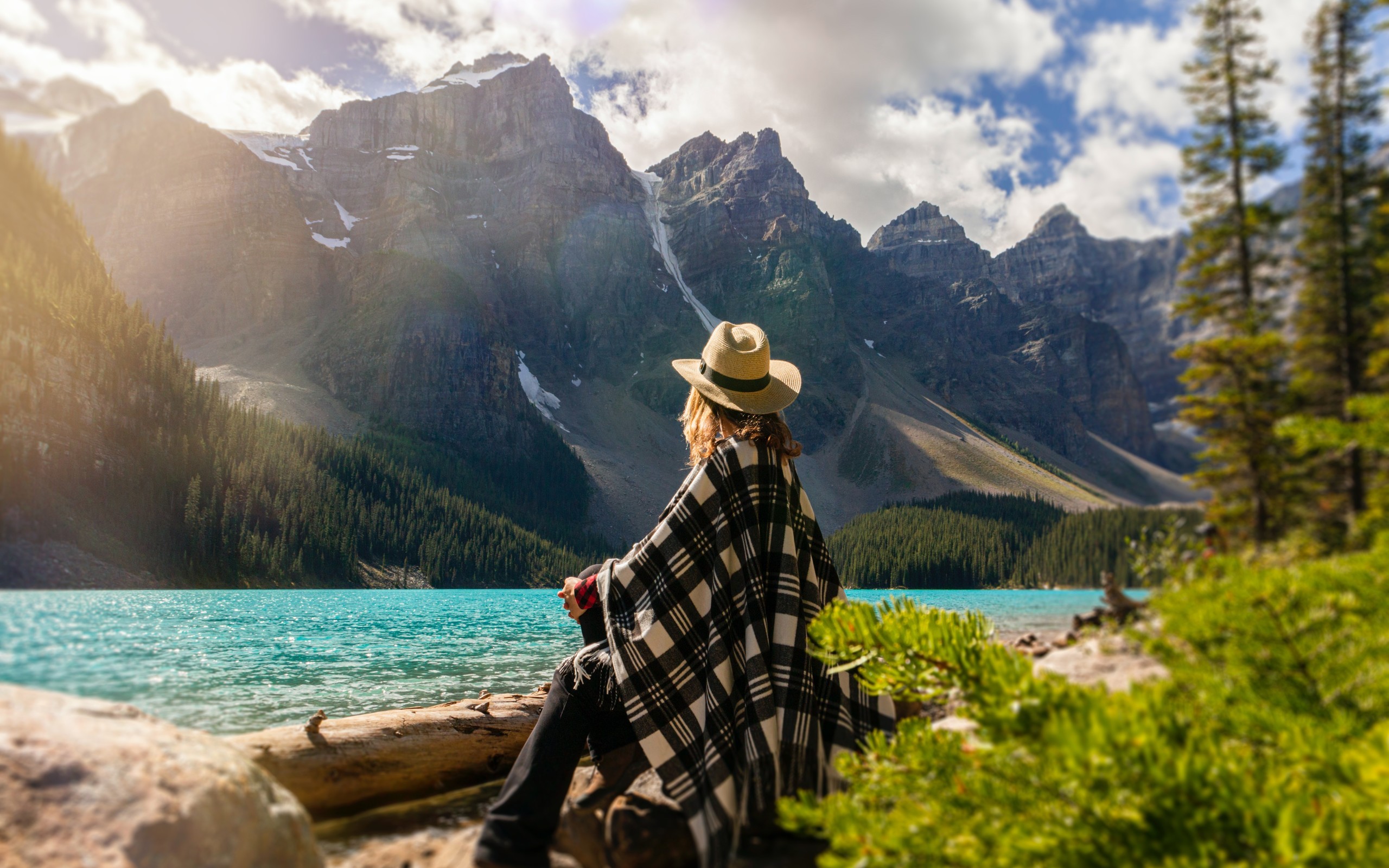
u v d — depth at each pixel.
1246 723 1.29
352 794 2.63
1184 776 1.06
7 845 1.35
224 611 18.27
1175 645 1.49
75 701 1.76
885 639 1.51
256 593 43.91
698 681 2.24
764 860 1.94
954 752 1.44
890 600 1.60
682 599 2.28
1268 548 1.77
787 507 2.43
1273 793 1.07
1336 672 1.28
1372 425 1.32
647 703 2.21
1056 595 57.06
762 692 2.16
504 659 10.62
